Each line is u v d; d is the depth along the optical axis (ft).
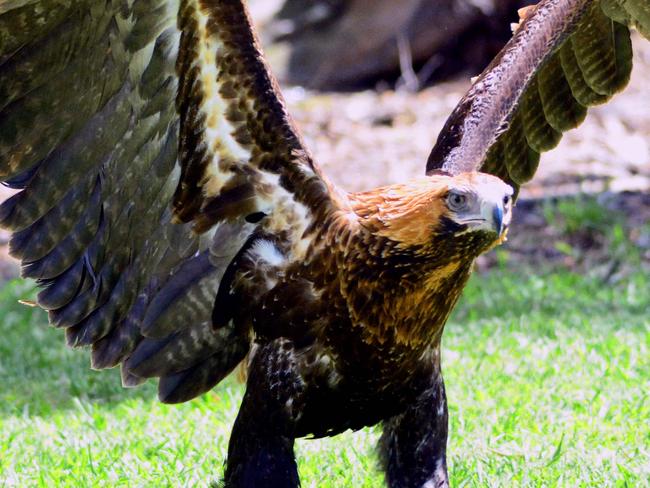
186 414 47.55
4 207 33.63
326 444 42.68
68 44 32.17
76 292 34.45
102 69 32.37
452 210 30.53
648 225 75.51
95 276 34.27
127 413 48.44
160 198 33.35
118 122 32.86
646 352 52.13
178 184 33.01
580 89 40.14
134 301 34.27
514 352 53.31
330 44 113.19
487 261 74.90
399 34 109.81
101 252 34.06
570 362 51.08
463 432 43.04
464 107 36.22
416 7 109.60
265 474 31.99
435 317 32.14
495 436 42.32
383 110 101.76
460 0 107.86
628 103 96.32
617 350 52.24
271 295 32.32
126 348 34.58
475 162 34.83
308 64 113.29
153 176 33.14
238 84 31.58
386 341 31.91
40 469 40.16
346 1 114.93
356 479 38.14
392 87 110.42
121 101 32.65
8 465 41.06
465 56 109.40
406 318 31.78
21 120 32.89
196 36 31.12
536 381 48.75
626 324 58.08
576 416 44.14
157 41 31.48
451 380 49.62
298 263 32.09
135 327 34.32
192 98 31.94
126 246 33.94
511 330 57.62
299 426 32.76
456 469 38.86
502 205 30.55
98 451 42.29
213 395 50.16
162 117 32.53
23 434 45.88
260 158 32.24
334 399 32.60
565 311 61.77
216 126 32.14
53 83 32.65
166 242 33.60
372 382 32.35
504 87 36.19
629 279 68.85
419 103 103.81
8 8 31.30
